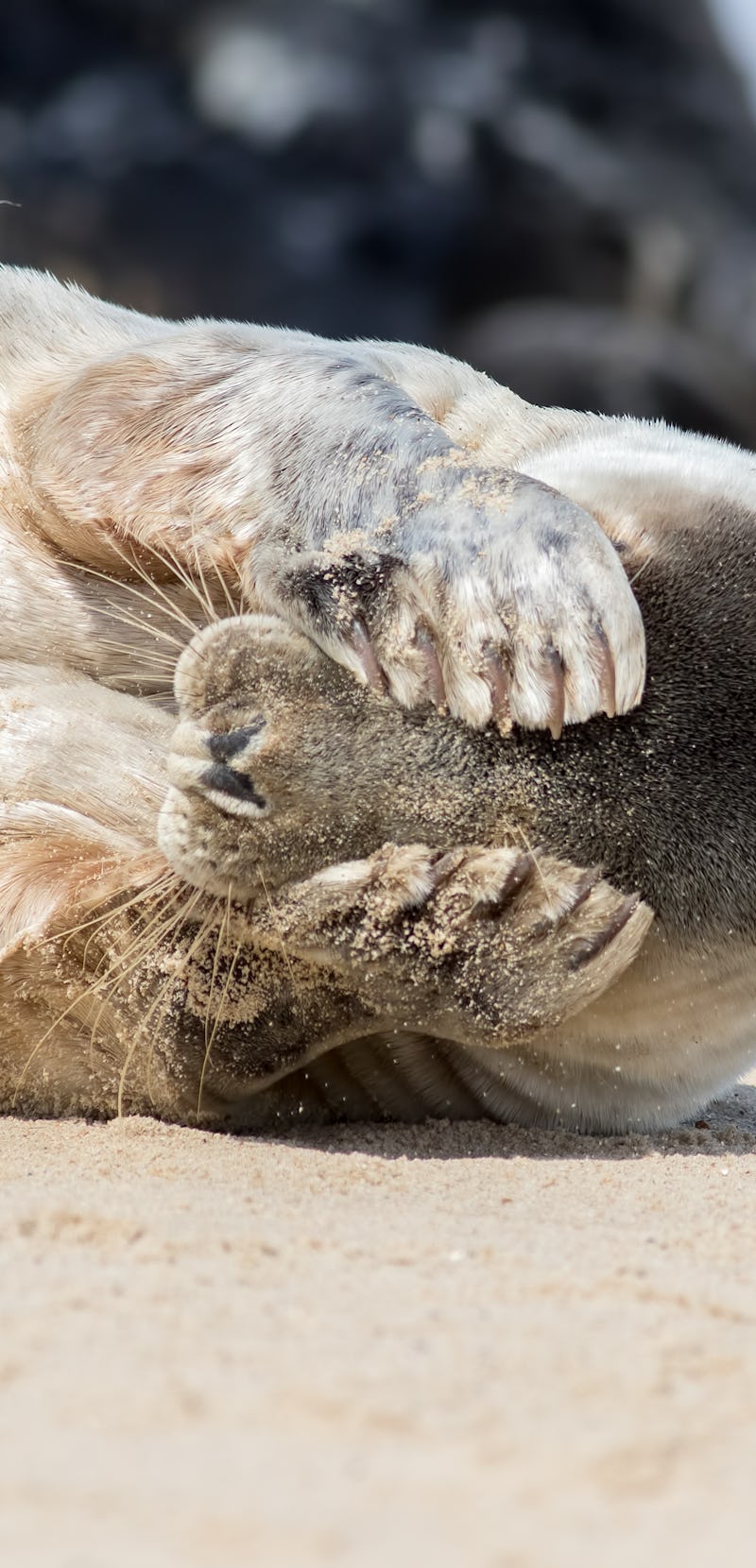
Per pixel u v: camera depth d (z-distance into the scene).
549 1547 6.29
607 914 15.20
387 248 93.56
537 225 94.62
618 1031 17.77
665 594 16.09
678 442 19.78
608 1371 8.73
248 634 15.32
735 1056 19.02
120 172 90.75
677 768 15.49
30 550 19.56
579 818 15.25
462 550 14.98
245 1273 10.62
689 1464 7.40
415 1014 15.87
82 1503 6.66
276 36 95.31
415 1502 6.73
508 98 96.00
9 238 89.44
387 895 14.92
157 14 95.50
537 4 99.19
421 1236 12.05
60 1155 15.48
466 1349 9.05
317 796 14.85
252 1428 7.61
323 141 93.19
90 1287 10.01
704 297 96.44
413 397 20.83
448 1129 18.61
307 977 16.39
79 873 17.09
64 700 18.39
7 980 17.36
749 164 100.50
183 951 16.78
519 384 90.62
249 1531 6.34
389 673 15.01
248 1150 15.97
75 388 19.16
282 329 22.06
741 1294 10.66
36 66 93.81
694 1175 15.73
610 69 99.31
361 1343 9.09
